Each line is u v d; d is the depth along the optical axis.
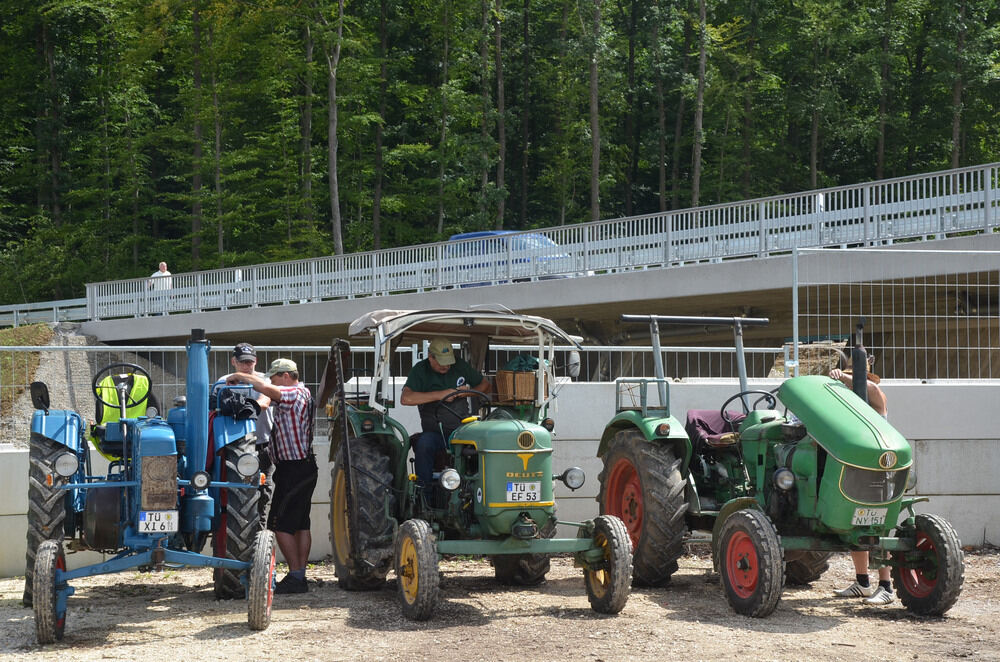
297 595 8.40
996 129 50.25
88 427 7.99
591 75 42.66
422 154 46.91
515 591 8.54
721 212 19.83
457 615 7.45
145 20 41.56
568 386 10.87
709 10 48.31
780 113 52.16
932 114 50.44
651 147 54.28
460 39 48.59
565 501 10.83
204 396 7.26
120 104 47.84
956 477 10.90
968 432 10.93
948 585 7.31
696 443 8.77
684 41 56.12
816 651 6.36
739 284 18.89
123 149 47.50
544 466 7.46
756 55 49.31
